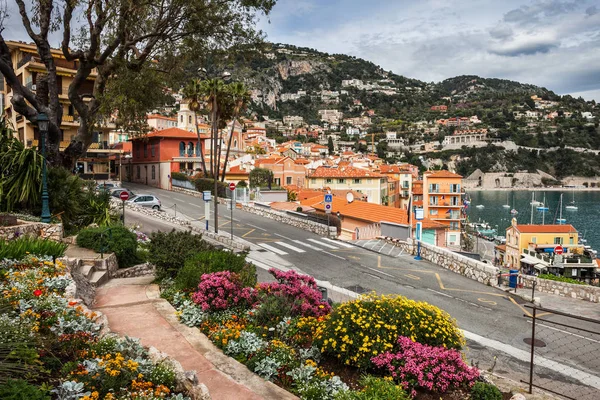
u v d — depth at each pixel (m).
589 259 48.56
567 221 121.94
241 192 45.75
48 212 15.90
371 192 81.75
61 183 18.14
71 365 5.43
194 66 23.78
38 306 7.20
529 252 59.94
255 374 6.68
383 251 25.39
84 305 8.34
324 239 28.97
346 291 17.25
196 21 19.77
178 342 7.78
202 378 6.38
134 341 6.52
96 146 51.75
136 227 23.61
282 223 35.16
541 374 10.82
